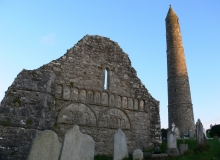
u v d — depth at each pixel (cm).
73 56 2077
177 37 4169
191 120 3662
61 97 1902
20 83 1689
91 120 1961
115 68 2250
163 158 1550
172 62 4044
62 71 1980
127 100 2198
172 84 3928
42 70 1827
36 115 1647
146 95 2317
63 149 1087
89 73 2095
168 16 4409
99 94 2077
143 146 2108
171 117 3784
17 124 1565
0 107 1565
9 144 1503
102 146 1928
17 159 1489
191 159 1503
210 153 1623
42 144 1062
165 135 3025
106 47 2283
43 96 1730
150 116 2259
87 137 1183
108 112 2058
